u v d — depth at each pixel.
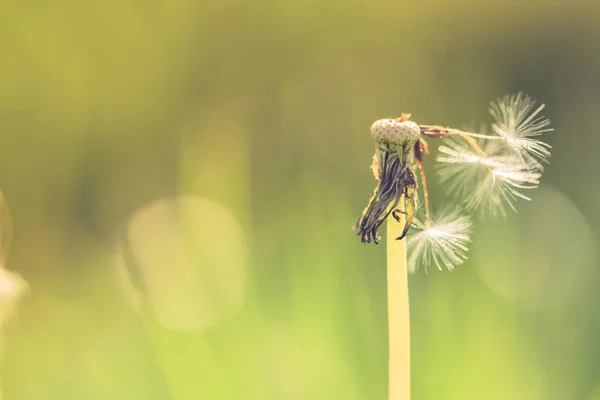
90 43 1.29
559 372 0.58
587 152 1.13
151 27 1.32
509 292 0.63
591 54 1.41
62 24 1.28
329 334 0.58
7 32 1.25
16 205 1.17
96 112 1.28
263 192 0.92
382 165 0.41
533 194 0.86
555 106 1.33
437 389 0.55
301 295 0.59
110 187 1.24
